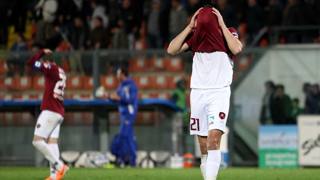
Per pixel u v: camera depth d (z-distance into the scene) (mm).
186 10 72062
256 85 64875
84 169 56250
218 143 29641
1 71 67750
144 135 62812
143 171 52125
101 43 72312
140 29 73750
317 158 61688
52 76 41500
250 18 71062
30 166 64250
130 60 66625
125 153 59875
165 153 62531
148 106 62000
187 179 42312
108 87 65875
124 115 59344
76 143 63812
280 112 64125
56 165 41500
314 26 67688
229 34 29625
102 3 75500
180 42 30094
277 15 70562
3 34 78438
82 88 66312
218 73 29812
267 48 64938
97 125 63562
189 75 65250
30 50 72062
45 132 41406
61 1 74938
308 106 63875
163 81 66125
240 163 64688
